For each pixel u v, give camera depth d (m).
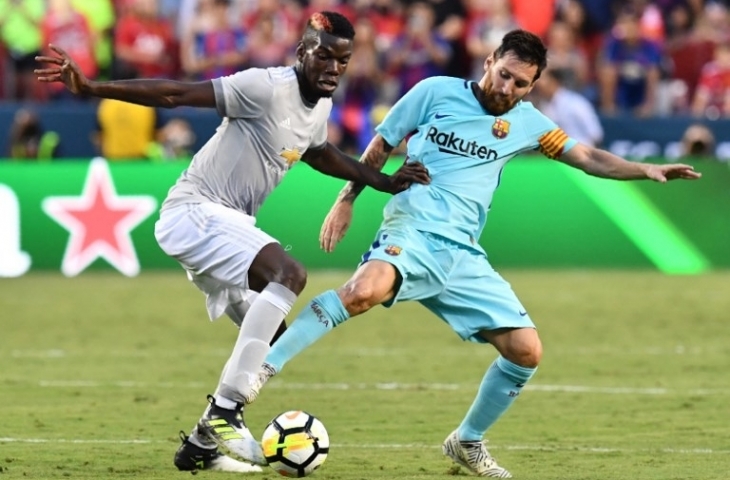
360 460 24.31
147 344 41.91
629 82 75.75
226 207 23.14
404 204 23.75
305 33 22.81
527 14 78.50
